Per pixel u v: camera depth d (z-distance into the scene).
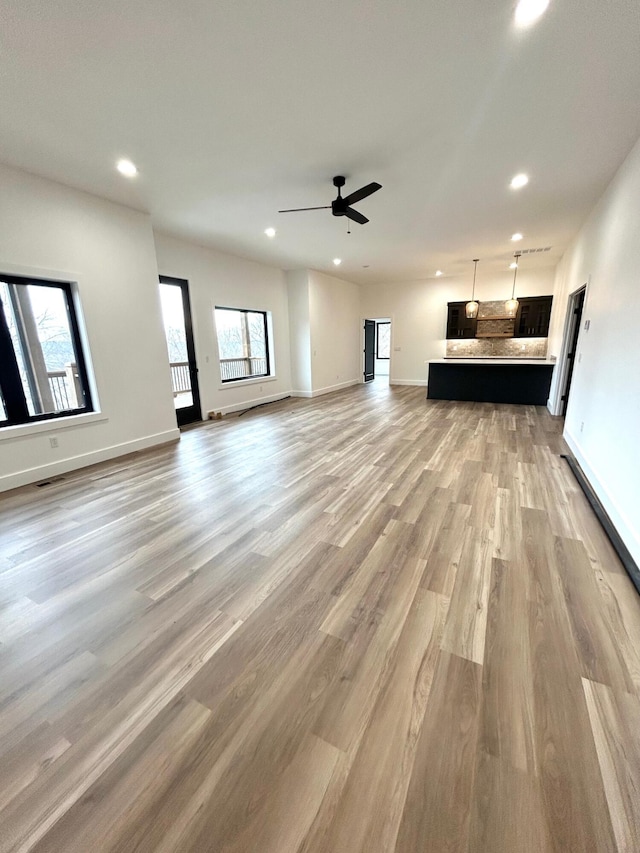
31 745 1.23
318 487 3.28
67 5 1.61
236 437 5.03
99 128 2.56
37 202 3.30
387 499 3.01
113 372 4.12
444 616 1.75
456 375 7.46
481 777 1.10
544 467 3.65
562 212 4.34
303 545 2.38
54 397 3.75
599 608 1.79
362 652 1.56
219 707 1.34
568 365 5.77
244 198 3.84
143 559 2.27
